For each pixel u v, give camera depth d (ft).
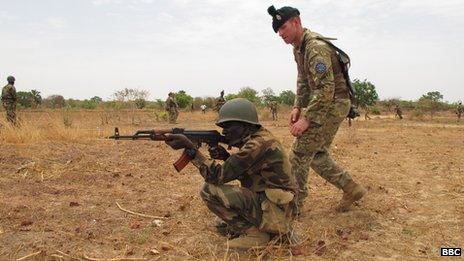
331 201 17.30
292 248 11.96
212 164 11.64
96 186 19.12
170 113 77.97
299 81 15.11
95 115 88.38
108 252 11.76
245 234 12.06
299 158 14.35
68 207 15.65
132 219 14.65
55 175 20.70
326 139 14.39
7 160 23.49
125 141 35.50
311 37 13.79
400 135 52.75
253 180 11.96
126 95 85.76
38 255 11.27
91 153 27.84
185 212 15.60
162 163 25.30
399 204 17.15
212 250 12.05
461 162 28.19
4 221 13.76
